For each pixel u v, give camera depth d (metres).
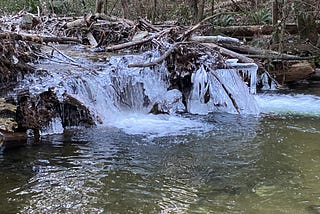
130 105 7.71
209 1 17.98
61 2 17.23
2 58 6.73
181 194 4.43
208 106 8.14
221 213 4.01
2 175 4.82
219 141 6.23
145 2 17.12
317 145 6.06
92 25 10.60
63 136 6.29
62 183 4.64
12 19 10.63
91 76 7.34
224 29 12.67
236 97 8.18
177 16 16.05
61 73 7.25
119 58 8.38
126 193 4.42
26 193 4.37
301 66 10.73
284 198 4.36
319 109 8.34
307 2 12.62
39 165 5.14
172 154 5.64
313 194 4.46
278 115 7.84
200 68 8.22
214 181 4.77
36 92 6.40
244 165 5.28
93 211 4.01
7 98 6.23
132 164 5.25
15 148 5.75
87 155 5.54
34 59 7.99
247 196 4.39
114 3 17.73
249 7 16.75
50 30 10.69
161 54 8.36
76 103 6.61
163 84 8.12
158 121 7.28
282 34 11.14
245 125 7.13
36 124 6.27
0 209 4.01
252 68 8.80
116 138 6.28
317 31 11.99
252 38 12.73
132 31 10.13
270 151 5.80
